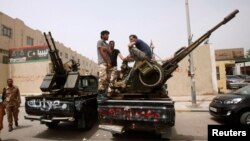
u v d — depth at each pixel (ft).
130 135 20.26
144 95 18.71
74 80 22.76
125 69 23.31
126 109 17.10
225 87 63.46
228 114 23.12
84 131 22.47
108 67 22.63
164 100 16.92
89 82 28.19
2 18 84.17
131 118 16.89
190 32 38.47
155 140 18.58
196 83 54.24
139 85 18.84
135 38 19.58
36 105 21.35
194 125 24.18
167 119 16.07
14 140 19.63
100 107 17.98
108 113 17.63
